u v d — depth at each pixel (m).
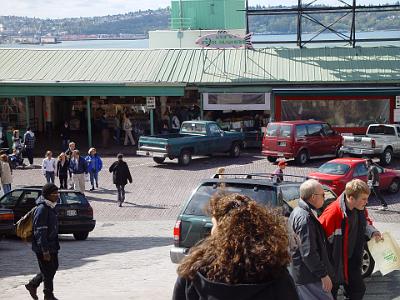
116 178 27.73
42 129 49.66
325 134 36.88
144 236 21.64
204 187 11.91
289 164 36.16
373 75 42.81
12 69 45.62
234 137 39.06
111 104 49.50
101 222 25.20
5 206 22.61
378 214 25.20
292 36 77.19
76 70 45.28
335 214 8.80
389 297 10.78
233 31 54.16
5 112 45.12
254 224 3.91
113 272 14.28
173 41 55.81
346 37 47.56
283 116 43.00
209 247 3.95
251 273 3.80
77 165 28.80
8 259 16.81
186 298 3.91
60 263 15.93
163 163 37.66
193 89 43.69
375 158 36.44
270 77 43.16
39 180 33.34
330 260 8.41
